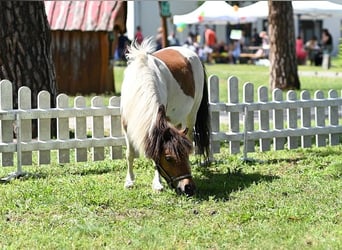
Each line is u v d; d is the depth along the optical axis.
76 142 12.70
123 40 43.34
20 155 12.16
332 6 31.45
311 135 14.59
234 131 13.76
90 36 25.67
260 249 8.23
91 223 9.08
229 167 12.80
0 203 10.21
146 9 51.97
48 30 15.08
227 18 40.16
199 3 40.38
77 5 25.77
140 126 10.04
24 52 14.66
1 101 12.12
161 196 10.51
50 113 12.40
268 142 14.19
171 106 11.55
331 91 14.71
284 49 26.72
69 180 11.68
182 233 8.80
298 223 9.27
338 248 8.23
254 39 51.22
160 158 9.93
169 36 47.53
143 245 8.36
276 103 14.01
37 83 14.82
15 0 14.53
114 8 25.47
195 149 12.77
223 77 34.94
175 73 11.50
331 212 9.78
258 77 34.81
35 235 8.72
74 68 25.75
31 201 10.29
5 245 8.39
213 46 49.69
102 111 12.80
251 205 10.04
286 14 26.55
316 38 54.31
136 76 10.48
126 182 11.20
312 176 11.99
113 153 13.11
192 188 9.91
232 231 8.91
